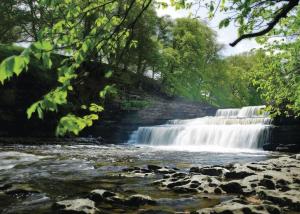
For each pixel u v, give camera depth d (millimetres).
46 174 12766
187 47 65688
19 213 7422
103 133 38000
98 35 3551
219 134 31969
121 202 8039
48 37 3320
